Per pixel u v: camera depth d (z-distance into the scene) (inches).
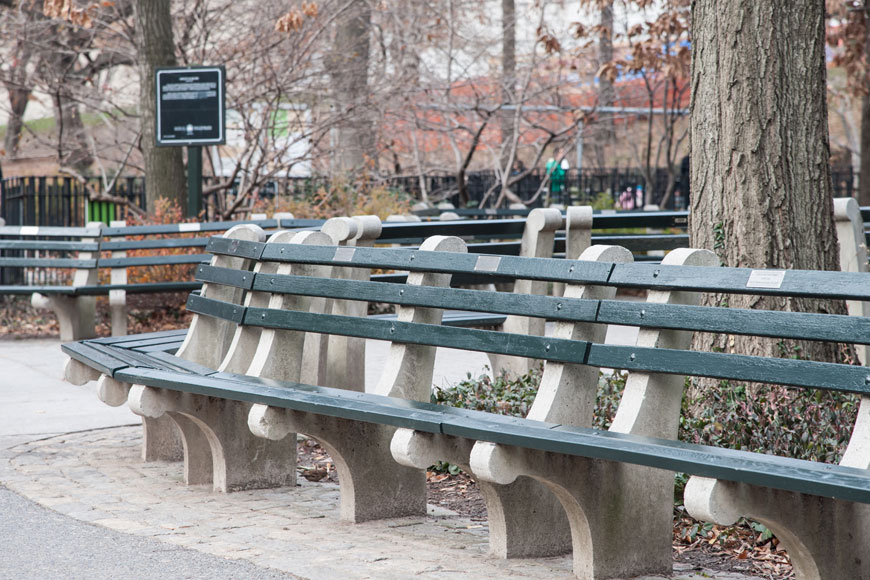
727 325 153.4
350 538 197.2
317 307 234.2
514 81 818.2
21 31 771.4
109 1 767.1
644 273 167.5
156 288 510.0
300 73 742.5
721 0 254.2
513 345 180.1
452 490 239.3
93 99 781.3
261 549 189.2
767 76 251.8
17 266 511.5
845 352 258.2
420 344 195.9
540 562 182.1
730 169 254.4
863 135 884.6
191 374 225.8
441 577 171.5
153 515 215.0
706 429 215.6
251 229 254.4
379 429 211.6
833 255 257.4
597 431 160.1
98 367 237.8
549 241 300.0
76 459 270.5
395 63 811.4
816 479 126.6
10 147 1055.6
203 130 601.9
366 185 767.7
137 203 772.6
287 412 198.4
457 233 307.6
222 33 770.2
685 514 205.3
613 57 892.6
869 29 821.2
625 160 1371.8
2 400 354.9
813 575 147.1
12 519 212.4
